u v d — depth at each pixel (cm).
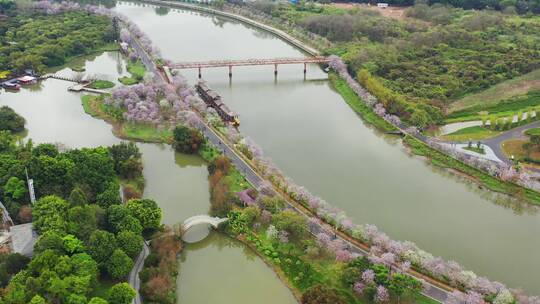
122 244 19162
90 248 18538
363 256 19212
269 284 19350
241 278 19725
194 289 19200
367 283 18025
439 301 17962
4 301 15875
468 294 17812
